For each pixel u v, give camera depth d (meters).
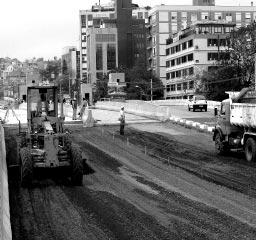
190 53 98.12
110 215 10.67
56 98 15.72
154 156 20.89
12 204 11.91
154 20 122.44
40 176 15.61
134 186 14.16
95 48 163.38
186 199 12.30
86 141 26.77
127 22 161.25
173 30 121.12
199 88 86.25
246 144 19.66
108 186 14.18
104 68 162.88
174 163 18.88
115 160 19.66
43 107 15.61
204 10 122.75
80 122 39.50
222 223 9.96
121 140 27.28
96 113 53.91
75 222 10.12
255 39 83.31
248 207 11.43
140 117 45.09
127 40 161.12
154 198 12.45
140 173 16.55
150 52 127.50
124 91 102.25
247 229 9.53
